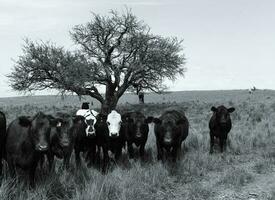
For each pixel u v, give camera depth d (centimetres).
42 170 978
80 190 857
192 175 1076
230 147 1470
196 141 1522
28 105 4853
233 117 2647
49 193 837
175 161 1191
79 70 3397
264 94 5509
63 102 5706
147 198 859
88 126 1141
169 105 4166
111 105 3706
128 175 980
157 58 3641
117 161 1161
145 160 1193
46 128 827
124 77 3716
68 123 992
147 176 987
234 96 5597
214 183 1002
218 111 1409
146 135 1262
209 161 1198
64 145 975
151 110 3747
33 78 3512
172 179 1031
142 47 3706
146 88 3872
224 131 1420
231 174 1035
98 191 830
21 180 865
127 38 3753
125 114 1238
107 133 1129
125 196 828
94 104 5225
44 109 4003
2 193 754
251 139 1578
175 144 1202
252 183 1001
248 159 1300
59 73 3400
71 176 940
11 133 885
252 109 3195
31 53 3447
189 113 3219
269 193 908
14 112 3597
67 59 3491
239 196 894
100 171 1044
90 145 1195
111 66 3719
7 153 886
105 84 3725
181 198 889
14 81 3475
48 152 1021
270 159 1251
